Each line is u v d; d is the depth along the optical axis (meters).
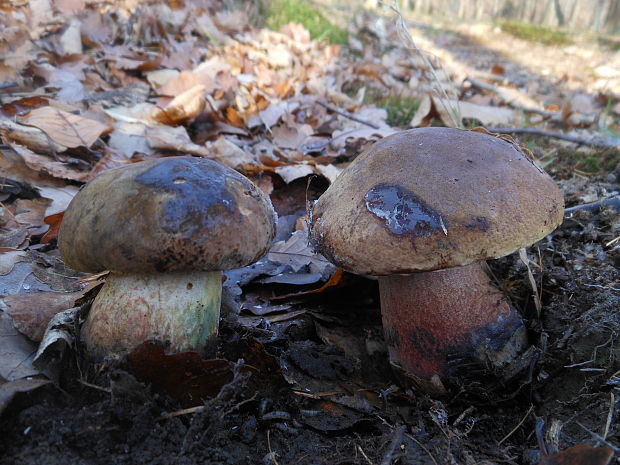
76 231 0.15
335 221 0.17
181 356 0.14
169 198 0.14
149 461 0.14
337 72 0.59
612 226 0.24
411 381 0.19
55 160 0.29
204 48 0.52
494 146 0.18
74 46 0.42
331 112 0.46
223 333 0.19
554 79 0.76
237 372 0.15
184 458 0.14
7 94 0.34
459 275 0.18
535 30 1.11
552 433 0.15
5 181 0.27
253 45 0.57
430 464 0.15
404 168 0.17
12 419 0.14
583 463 0.13
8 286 0.20
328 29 0.74
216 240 0.14
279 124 0.41
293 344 0.21
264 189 0.31
